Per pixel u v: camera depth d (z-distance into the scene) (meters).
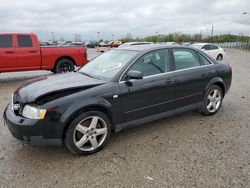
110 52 4.89
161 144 3.98
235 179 3.03
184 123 4.86
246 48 45.69
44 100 3.34
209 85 5.04
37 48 9.59
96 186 2.94
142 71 4.14
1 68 9.08
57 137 3.37
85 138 3.59
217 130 4.52
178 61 4.65
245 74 11.53
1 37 9.03
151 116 4.30
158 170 3.25
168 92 4.40
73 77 4.24
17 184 2.99
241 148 3.82
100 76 4.16
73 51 10.41
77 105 3.41
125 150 3.79
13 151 3.77
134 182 3.01
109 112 3.75
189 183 2.97
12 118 3.41
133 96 3.97
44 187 2.93
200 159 3.51
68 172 3.22
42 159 3.55
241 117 5.19
